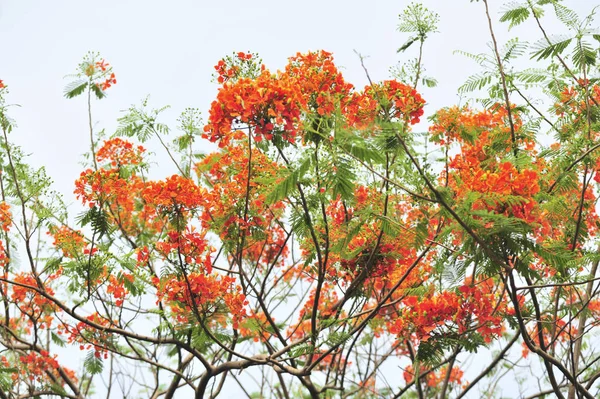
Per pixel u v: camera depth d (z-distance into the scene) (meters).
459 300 5.41
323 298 7.58
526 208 4.25
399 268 6.46
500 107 5.93
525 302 6.66
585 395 5.51
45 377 8.00
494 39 5.30
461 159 5.65
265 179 4.55
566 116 5.98
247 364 6.31
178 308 5.92
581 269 5.41
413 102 5.33
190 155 7.44
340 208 6.17
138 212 7.91
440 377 9.48
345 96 5.45
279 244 8.19
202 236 5.76
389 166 5.36
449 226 4.40
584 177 5.38
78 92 7.80
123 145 7.11
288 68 5.66
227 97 4.68
